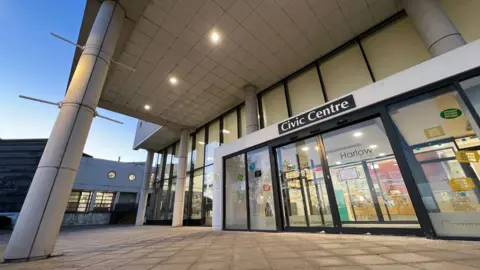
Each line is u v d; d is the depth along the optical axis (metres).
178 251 2.96
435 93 3.50
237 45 6.63
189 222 11.27
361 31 6.38
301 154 5.63
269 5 5.46
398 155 3.60
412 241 2.88
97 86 4.11
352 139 5.16
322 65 7.26
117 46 6.42
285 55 7.12
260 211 5.91
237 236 4.75
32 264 2.42
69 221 16.94
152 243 4.09
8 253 2.73
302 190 5.41
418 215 3.22
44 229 2.98
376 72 5.91
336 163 5.22
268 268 1.78
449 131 3.32
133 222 19.58
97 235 6.55
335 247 2.70
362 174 5.27
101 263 2.31
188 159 12.93
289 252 2.50
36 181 3.21
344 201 5.18
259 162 6.27
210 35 6.25
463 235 2.84
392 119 3.87
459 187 3.13
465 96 3.17
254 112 8.19
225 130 10.55
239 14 5.66
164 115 10.93
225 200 6.96
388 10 5.73
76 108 3.74
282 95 8.17
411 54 5.36
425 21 4.67
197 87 8.61
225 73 7.85
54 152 3.39
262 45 6.68
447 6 5.06
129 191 21.62
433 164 3.38
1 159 16.91
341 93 6.48
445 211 3.08
